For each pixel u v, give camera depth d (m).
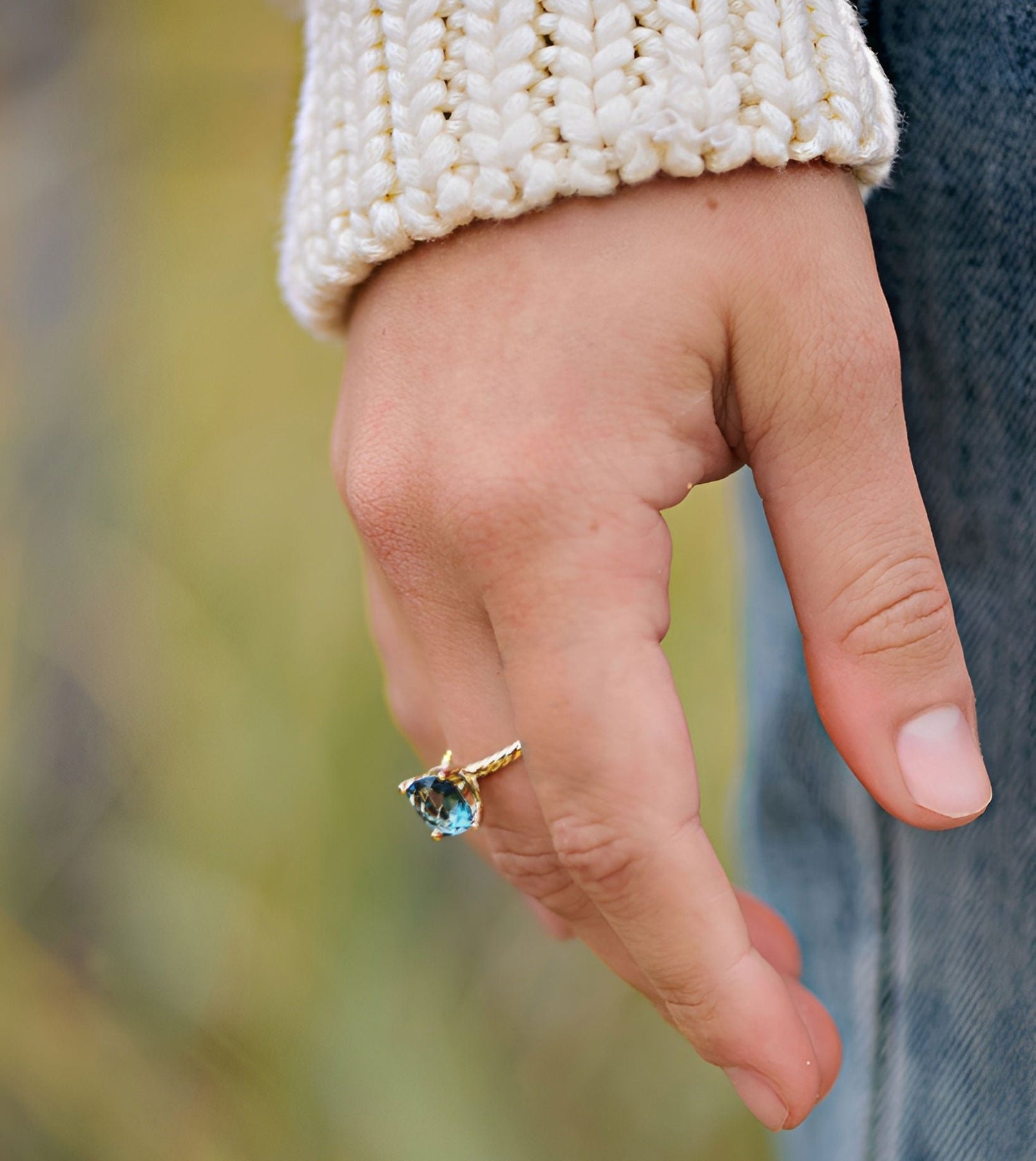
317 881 0.67
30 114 0.89
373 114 0.35
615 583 0.34
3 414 0.83
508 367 0.35
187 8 0.89
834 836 0.43
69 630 0.78
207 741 0.72
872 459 0.35
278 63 0.89
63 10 0.88
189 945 0.67
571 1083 0.64
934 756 0.35
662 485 0.35
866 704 0.35
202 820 0.71
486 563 0.35
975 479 0.38
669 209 0.34
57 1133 0.63
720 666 0.70
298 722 0.71
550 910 0.38
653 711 0.34
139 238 0.89
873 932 0.42
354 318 0.37
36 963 0.68
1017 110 0.36
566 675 0.34
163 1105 0.63
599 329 0.34
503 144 0.34
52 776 0.74
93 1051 0.65
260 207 0.88
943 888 0.40
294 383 0.82
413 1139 0.61
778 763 0.44
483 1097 0.63
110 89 0.90
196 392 0.83
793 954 0.40
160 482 0.81
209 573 0.77
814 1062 0.35
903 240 0.38
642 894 0.35
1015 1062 0.39
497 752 0.37
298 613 0.73
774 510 0.36
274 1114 0.62
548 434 0.34
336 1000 0.65
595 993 0.66
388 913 0.67
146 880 0.69
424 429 0.35
